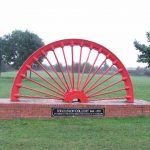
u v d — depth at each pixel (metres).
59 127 11.48
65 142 9.52
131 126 11.77
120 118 13.09
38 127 11.43
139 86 38.62
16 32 49.03
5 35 49.34
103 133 10.69
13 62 49.59
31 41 48.31
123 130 11.15
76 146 9.12
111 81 52.97
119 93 28.73
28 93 26.30
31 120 12.52
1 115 12.68
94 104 13.16
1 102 12.99
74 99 13.66
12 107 12.73
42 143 9.36
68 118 12.92
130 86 14.03
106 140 9.82
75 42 13.92
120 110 13.27
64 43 13.88
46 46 13.77
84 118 12.98
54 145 9.18
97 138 10.04
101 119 12.88
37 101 13.73
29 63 13.68
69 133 10.62
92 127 11.54
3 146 8.98
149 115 13.44
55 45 13.85
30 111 12.81
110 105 13.20
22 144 9.21
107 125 11.89
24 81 44.75
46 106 12.85
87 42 13.99
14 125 11.70
